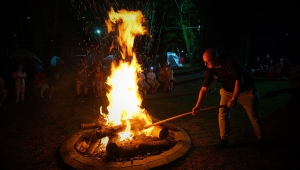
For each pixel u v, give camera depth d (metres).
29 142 5.11
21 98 9.21
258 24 19.05
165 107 8.13
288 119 6.00
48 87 10.14
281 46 21.55
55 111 7.73
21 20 18.45
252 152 4.20
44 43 19.92
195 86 13.07
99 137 4.33
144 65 12.71
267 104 7.87
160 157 3.86
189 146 4.39
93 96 10.34
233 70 3.89
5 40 18.56
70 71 17.14
